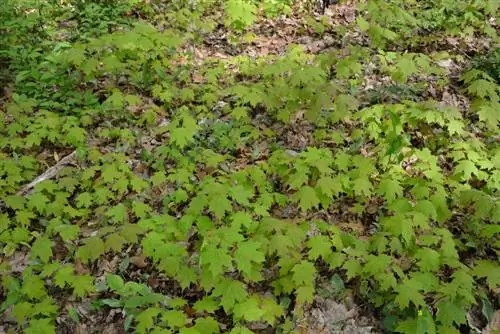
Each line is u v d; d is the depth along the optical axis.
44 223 1.29
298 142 1.56
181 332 0.97
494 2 2.14
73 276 1.11
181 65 1.89
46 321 1.02
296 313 1.07
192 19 2.10
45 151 1.55
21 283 1.15
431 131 1.50
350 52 1.68
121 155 1.46
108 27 2.11
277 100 1.60
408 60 1.49
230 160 1.50
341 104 1.40
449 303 1.00
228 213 1.29
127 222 1.26
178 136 1.45
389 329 1.04
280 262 1.12
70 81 1.73
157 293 1.10
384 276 1.04
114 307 1.10
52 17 2.15
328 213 1.32
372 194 1.34
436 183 1.28
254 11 2.09
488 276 1.05
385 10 1.66
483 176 1.30
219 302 1.07
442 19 2.17
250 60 1.90
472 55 1.99
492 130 1.52
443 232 1.15
